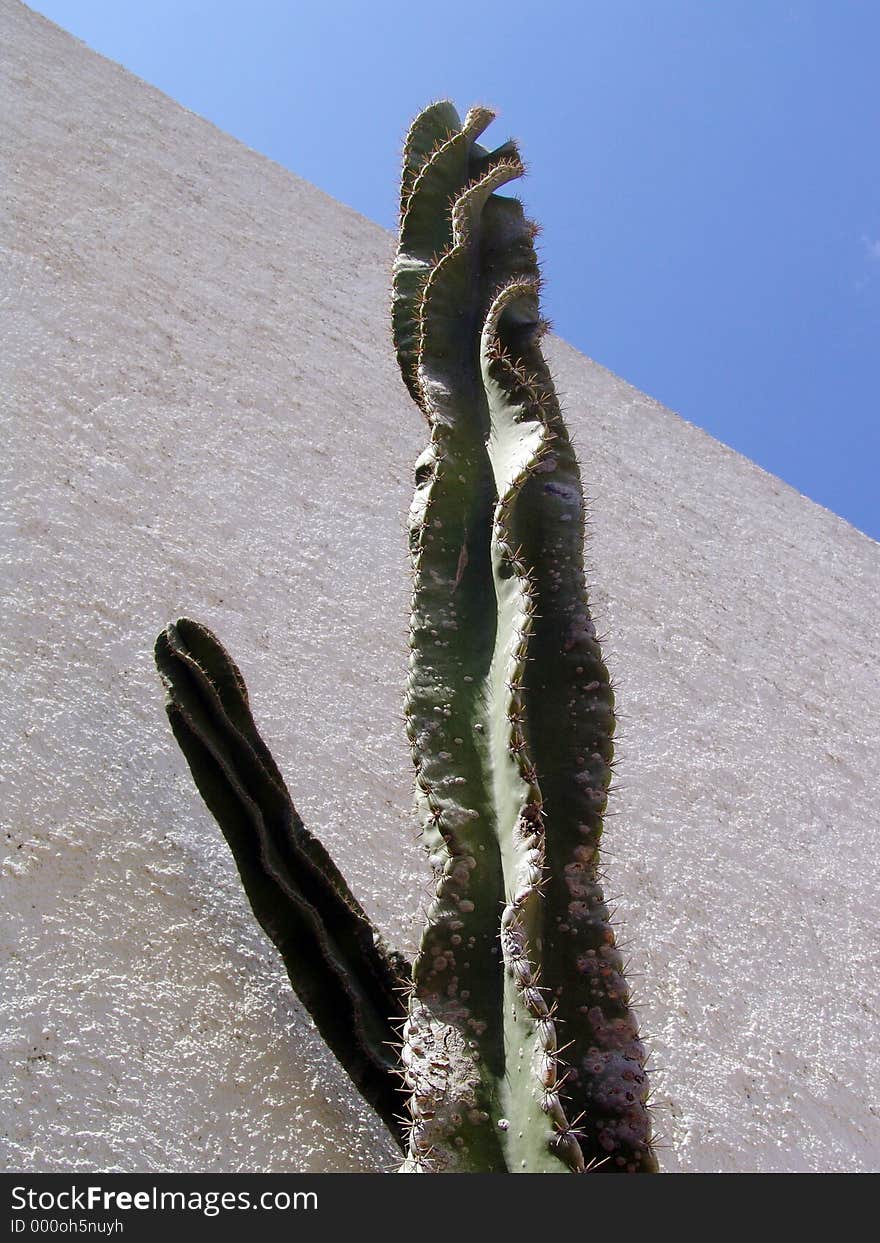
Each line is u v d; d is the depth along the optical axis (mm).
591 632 1333
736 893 2271
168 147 4020
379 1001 1438
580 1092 1146
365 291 3939
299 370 3217
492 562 1352
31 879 1515
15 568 1963
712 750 2668
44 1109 1324
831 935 2322
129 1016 1439
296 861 1460
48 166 3395
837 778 2861
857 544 4223
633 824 2285
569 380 4098
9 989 1397
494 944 1188
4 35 4027
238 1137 1396
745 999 2055
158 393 2723
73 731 1736
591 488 3477
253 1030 1500
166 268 3287
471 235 1622
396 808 2002
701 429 4340
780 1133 1851
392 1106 1382
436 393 1496
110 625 1976
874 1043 2133
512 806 1208
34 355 2551
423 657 1330
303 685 2141
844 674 3346
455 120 1892
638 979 1966
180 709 1438
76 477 2273
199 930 1572
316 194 4406
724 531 3744
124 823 1650
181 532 2318
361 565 2572
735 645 3148
